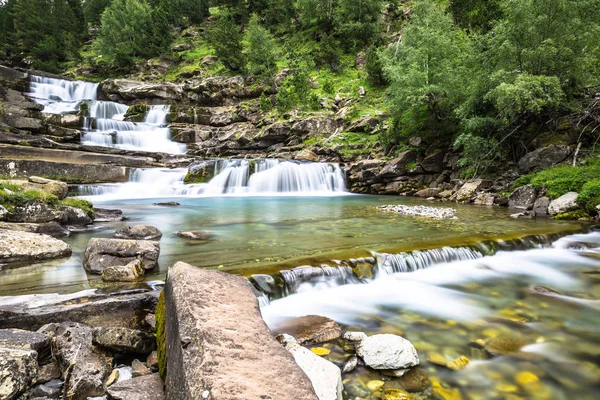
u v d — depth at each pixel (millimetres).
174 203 13844
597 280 5629
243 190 19766
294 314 4238
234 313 2484
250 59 42938
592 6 13133
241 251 6098
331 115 29281
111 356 2875
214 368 1755
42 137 20938
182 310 2434
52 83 35938
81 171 16344
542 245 7488
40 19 57375
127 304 3672
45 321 3244
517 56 13766
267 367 1864
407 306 4566
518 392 2797
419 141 19906
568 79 13570
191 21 64875
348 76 38719
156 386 2416
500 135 15727
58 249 5734
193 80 42781
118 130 27844
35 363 2398
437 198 16359
